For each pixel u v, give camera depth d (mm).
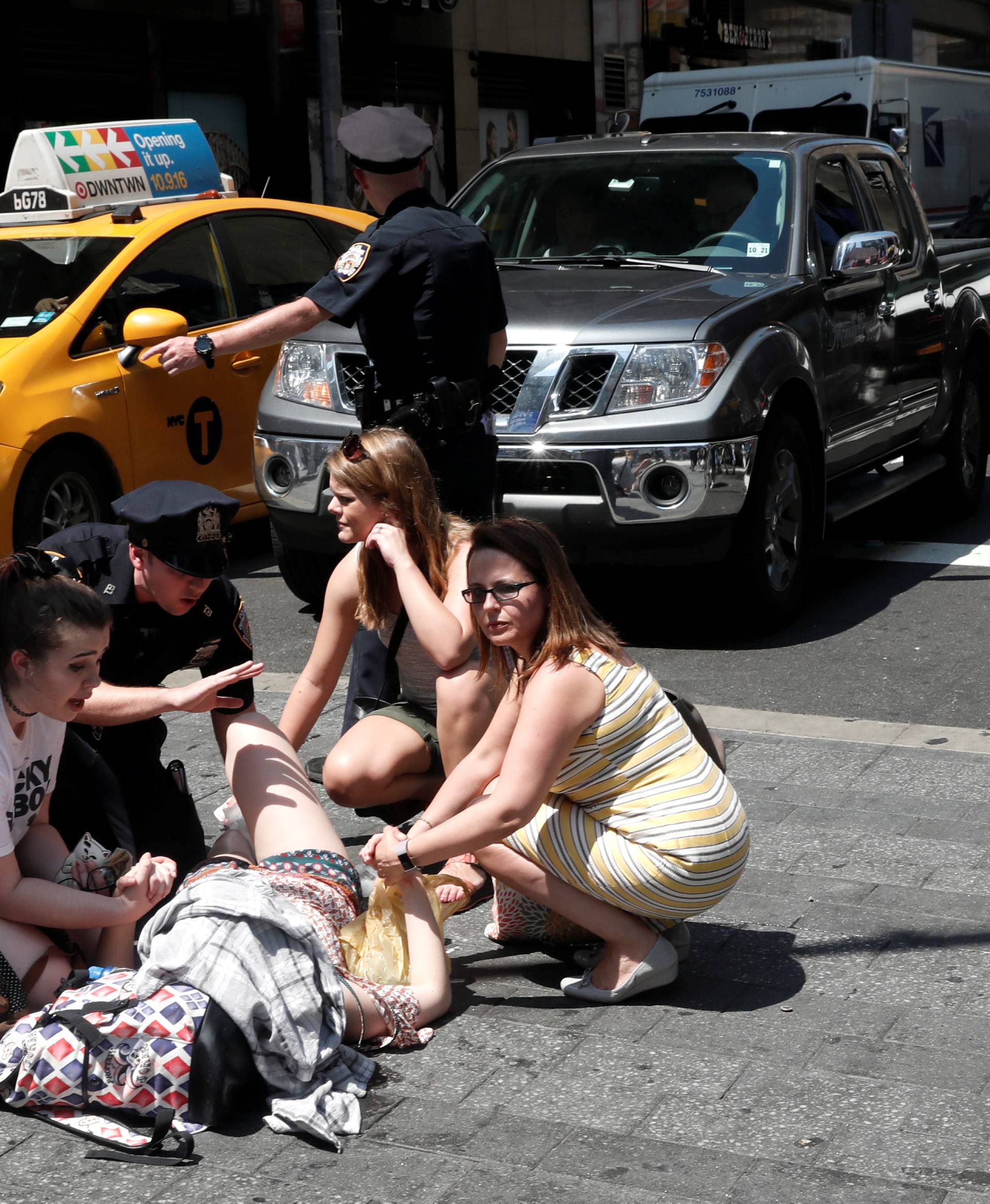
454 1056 3100
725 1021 3207
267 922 2967
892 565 7551
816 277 6715
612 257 6891
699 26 23266
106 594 3525
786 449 6250
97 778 3551
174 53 15164
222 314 7652
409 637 3980
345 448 3848
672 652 6133
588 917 3293
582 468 5824
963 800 4410
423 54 18281
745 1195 2588
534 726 3156
